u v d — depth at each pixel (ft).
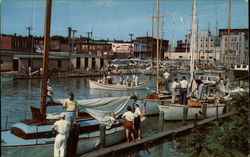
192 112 66.90
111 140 45.57
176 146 48.06
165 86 89.81
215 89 95.50
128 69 246.47
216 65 334.24
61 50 316.40
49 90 40.24
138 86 140.26
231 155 32.35
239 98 47.88
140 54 400.26
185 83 67.67
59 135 34.27
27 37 244.42
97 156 39.24
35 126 37.73
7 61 156.46
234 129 37.11
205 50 415.03
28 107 81.20
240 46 370.12
